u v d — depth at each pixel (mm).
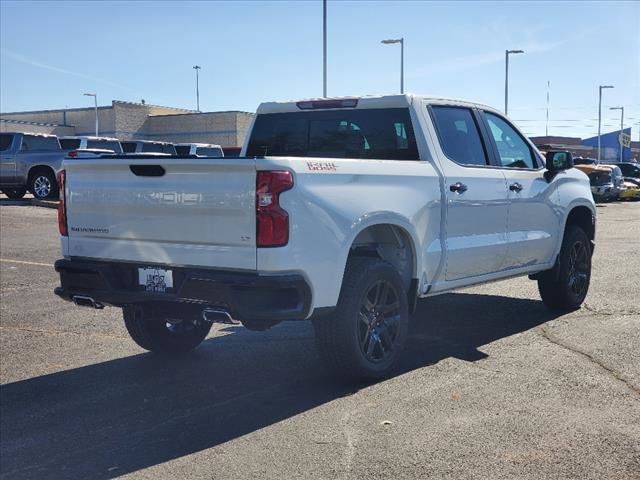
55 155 22125
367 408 4762
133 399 5094
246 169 4551
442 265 5934
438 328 6992
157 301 5004
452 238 6051
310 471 3824
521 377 5336
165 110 69938
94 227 5266
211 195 4684
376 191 5258
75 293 5395
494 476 3709
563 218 7469
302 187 4660
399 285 5449
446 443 4141
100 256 5254
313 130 6609
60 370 5824
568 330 6793
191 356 6207
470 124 6598
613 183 31812
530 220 6996
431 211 5766
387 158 6160
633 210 26094
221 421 4609
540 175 7191
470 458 3930
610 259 11695
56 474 3891
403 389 5129
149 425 4578
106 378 5598
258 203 4535
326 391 5156
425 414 4617
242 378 5535
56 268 5441
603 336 6520
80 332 7066
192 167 4734
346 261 5016
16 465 4020
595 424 4387
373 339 5285
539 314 7578
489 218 6445
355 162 5172
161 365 5941
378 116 6223
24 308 8117
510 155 7020
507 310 7812
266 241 4531
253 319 4609
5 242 13836
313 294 4738
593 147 77750
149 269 5035
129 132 64375
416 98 6113
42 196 22062
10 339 6789
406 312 5543
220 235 4672
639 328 6797
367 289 5145
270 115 6867
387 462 3906
